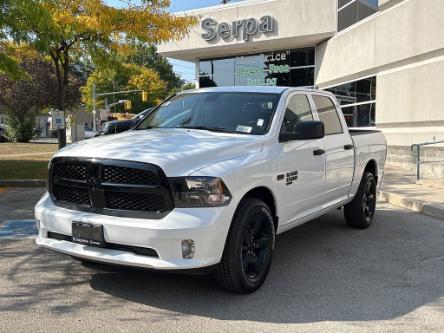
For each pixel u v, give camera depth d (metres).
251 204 4.67
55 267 5.54
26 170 14.30
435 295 4.91
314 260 6.04
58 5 13.68
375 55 17.36
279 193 5.19
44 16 11.43
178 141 4.80
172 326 4.07
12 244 6.48
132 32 15.20
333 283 5.21
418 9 14.79
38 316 4.24
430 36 14.27
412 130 15.45
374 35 17.44
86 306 4.47
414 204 9.47
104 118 42.84
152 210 4.30
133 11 14.95
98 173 4.44
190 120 5.78
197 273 4.30
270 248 5.02
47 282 5.07
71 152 4.72
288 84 23.80
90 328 4.01
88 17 14.31
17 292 4.79
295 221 5.71
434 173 13.95
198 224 4.17
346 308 4.53
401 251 6.50
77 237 4.48
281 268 5.70
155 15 15.36
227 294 4.78
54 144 33.56
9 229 7.32
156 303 4.55
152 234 4.14
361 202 7.53
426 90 14.54
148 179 4.28
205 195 4.25
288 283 5.18
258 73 24.50
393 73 16.34
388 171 15.07
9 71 14.67
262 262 4.94
